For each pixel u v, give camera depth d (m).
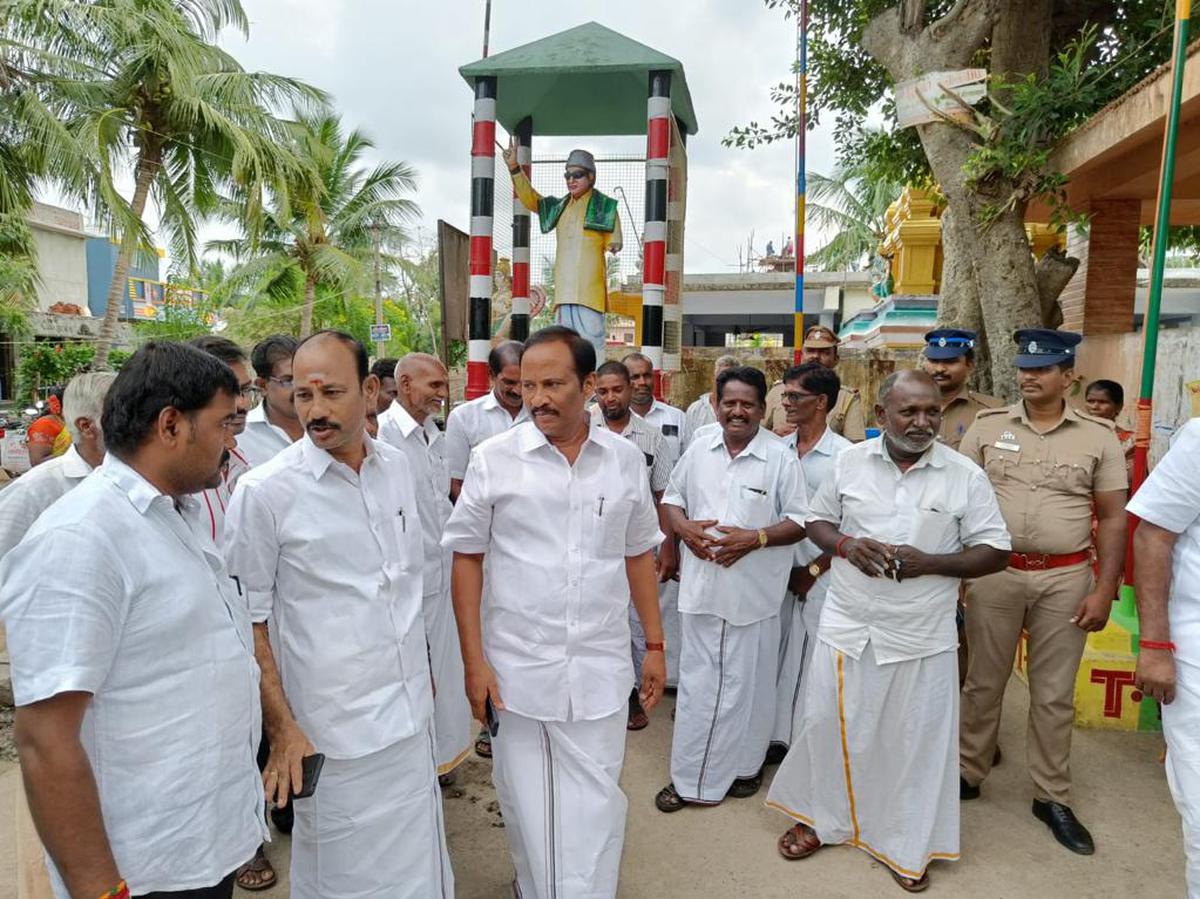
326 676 2.29
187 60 14.48
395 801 2.38
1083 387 7.30
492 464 2.57
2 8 13.18
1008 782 3.70
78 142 13.65
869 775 3.08
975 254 6.45
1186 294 16.91
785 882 3.01
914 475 2.96
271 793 2.05
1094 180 6.86
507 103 7.43
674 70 6.50
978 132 6.25
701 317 19.02
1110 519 3.18
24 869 2.21
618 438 2.69
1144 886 2.96
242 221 19.41
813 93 8.67
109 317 14.81
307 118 19.38
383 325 21.31
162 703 1.62
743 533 3.40
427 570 3.46
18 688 1.46
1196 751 2.22
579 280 6.82
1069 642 3.27
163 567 1.62
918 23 6.69
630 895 2.94
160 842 1.62
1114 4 7.16
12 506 2.22
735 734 3.53
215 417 1.68
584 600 2.54
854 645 3.01
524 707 2.54
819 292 18.11
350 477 2.36
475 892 2.97
